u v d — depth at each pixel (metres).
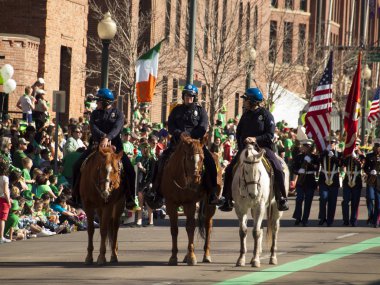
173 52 64.25
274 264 21.47
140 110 50.59
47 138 33.78
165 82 63.84
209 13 58.62
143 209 32.75
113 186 20.86
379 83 109.50
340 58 88.69
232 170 21.41
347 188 32.34
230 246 25.17
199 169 20.70
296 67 85.69
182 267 20.88
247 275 19.66
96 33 62.50
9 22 49.72
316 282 18.83
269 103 62.81
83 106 54.25
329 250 24.41
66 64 52.78
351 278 19.48
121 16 59.84
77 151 31.45
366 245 25.73
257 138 21.36
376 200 31.97
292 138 49.66
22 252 23.83
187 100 21.66
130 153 31.38
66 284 18.38
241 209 20.95
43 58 49.31
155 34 63.25
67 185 31.19
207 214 21.75
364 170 32.44
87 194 21.25
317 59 85.12
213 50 55.47
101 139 21.42
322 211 32.22
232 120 53.22
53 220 28.98
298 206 32.19
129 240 26.64
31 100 37.56
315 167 32.12
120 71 56.78
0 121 34.84
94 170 21.00
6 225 26.52
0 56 46.53
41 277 19.30
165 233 28.75
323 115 38.56
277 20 102.38
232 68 59.94
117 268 20.72
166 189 21.19
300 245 25.50
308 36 97.69
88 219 21.42
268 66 77.62
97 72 56.78
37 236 27.94
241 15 63.69
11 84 36.12
